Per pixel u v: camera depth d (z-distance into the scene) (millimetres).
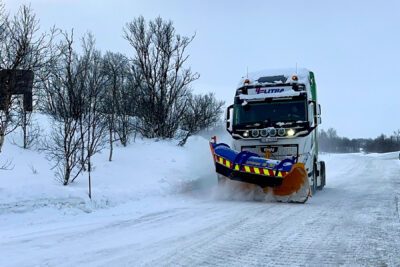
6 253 5727
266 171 10742
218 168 11453
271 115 12023
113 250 5867
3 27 10430
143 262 5262
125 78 22734
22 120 12266
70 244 6234
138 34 19938
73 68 14031
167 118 20562
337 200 11469
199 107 27688
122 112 17312
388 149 118000
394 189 14617
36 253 5727
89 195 9586
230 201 11203
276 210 9430
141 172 13438
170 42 20250
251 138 11812
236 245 6113
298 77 12414
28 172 10570
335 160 41312
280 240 6410
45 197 8914
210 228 7387
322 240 6383
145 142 18516
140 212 9211
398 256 5457
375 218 8266
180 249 5895
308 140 11812
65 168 10703
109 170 12805
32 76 10742
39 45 11289
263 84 12367
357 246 5984
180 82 21094
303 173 10539
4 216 7859
